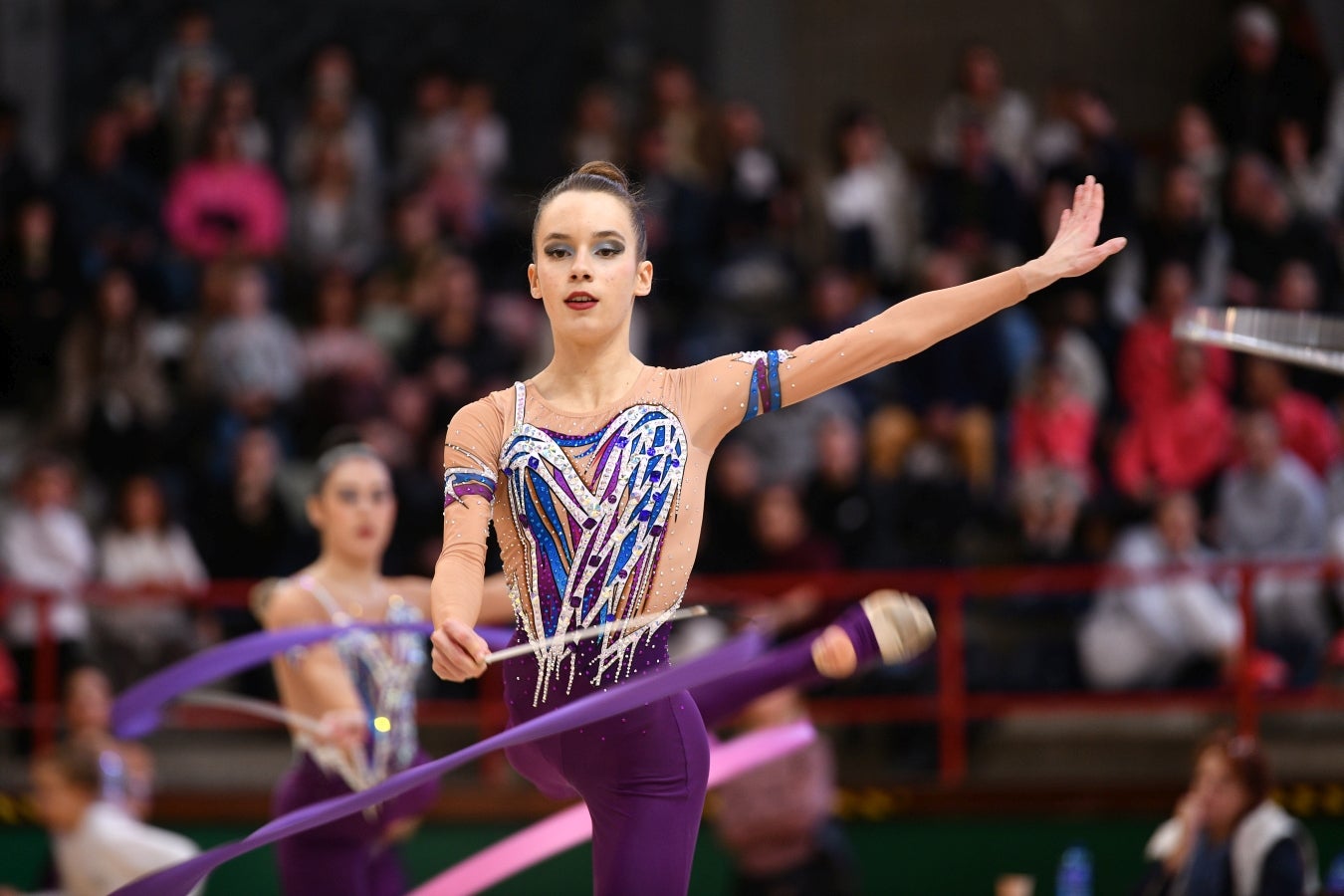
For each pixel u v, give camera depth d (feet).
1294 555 107.96
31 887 96.99
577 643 40.52
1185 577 96.94
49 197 129.29
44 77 156.25
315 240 136.98
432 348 124.16
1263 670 100.89
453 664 37.19
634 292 41.81
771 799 85.81
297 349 123.85
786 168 145.48
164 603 106.11
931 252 137.49
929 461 115.44
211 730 108.06
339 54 141.69
